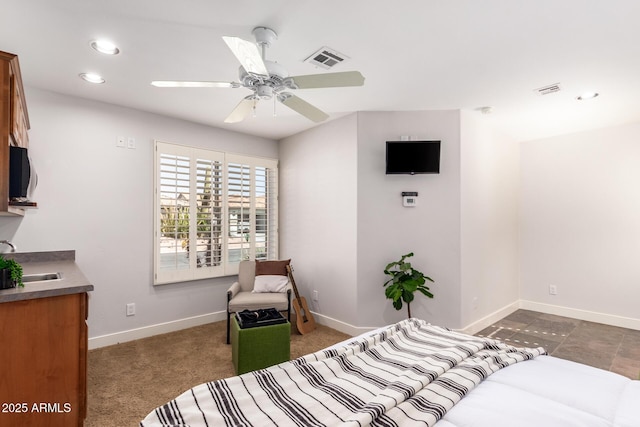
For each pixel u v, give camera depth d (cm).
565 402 122
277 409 119
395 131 357
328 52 231
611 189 404
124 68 254
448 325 352
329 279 390
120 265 334
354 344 172
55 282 189
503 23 195
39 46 221
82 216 313
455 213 352
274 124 399
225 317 412
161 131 362
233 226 420
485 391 130
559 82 278
